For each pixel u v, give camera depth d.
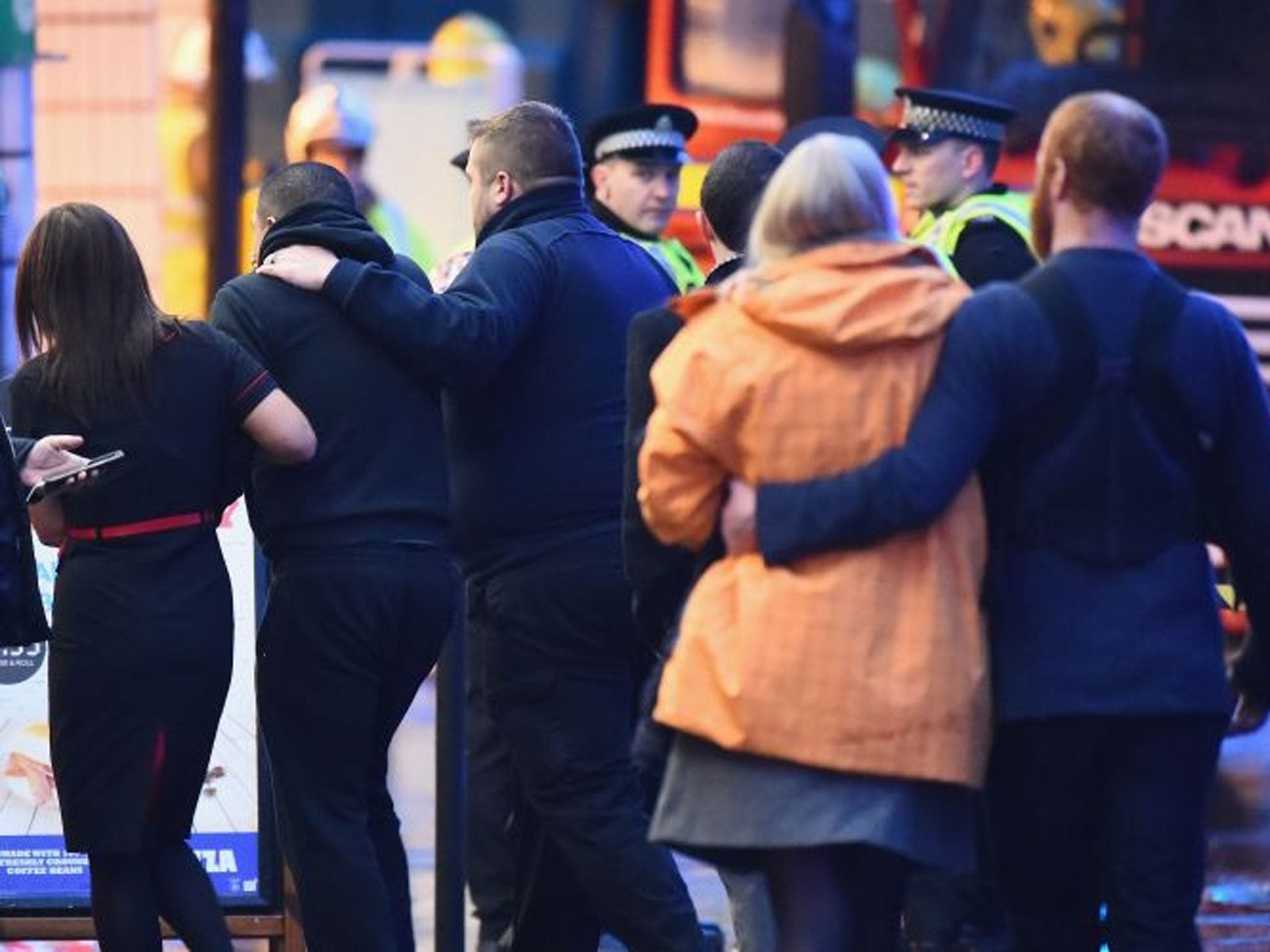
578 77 54.69
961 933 23.77
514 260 22.59
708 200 23.33
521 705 22.88
